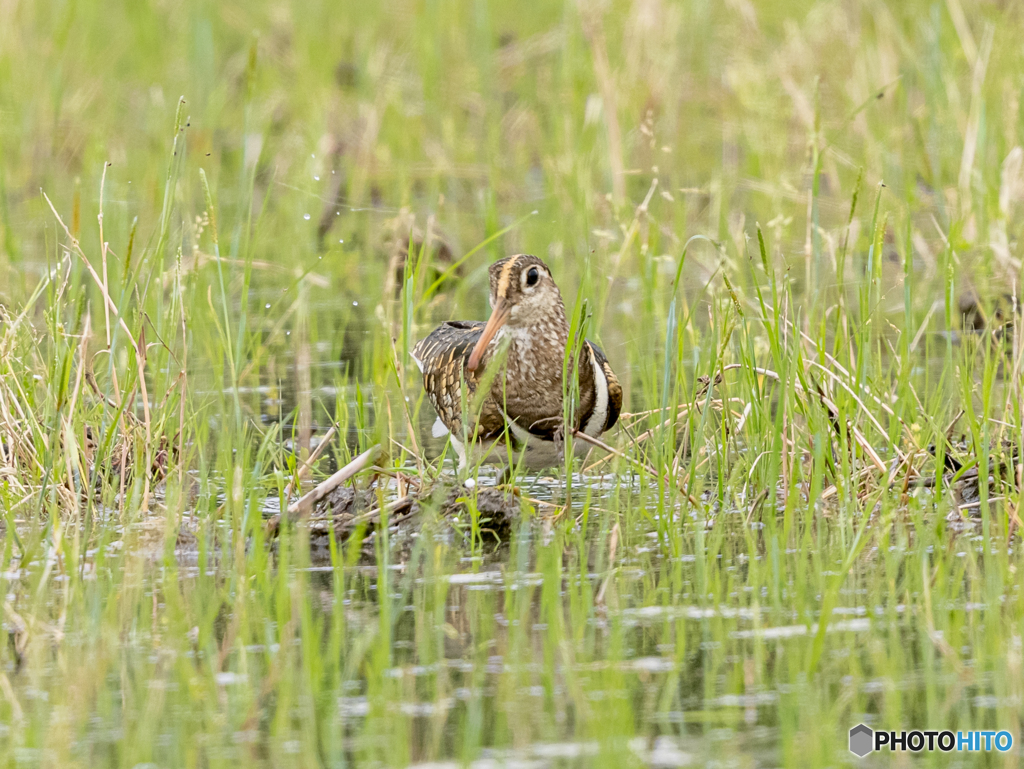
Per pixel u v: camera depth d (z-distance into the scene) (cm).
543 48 2461
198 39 2411
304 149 2195
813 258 1270
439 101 2380
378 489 969
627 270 1711
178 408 1148
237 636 743
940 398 1077
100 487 1028
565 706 650
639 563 857
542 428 1036
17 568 859
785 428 1009
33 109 2297
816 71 2216
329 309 1566
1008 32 2044
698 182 2019
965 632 723
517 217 1939
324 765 599
